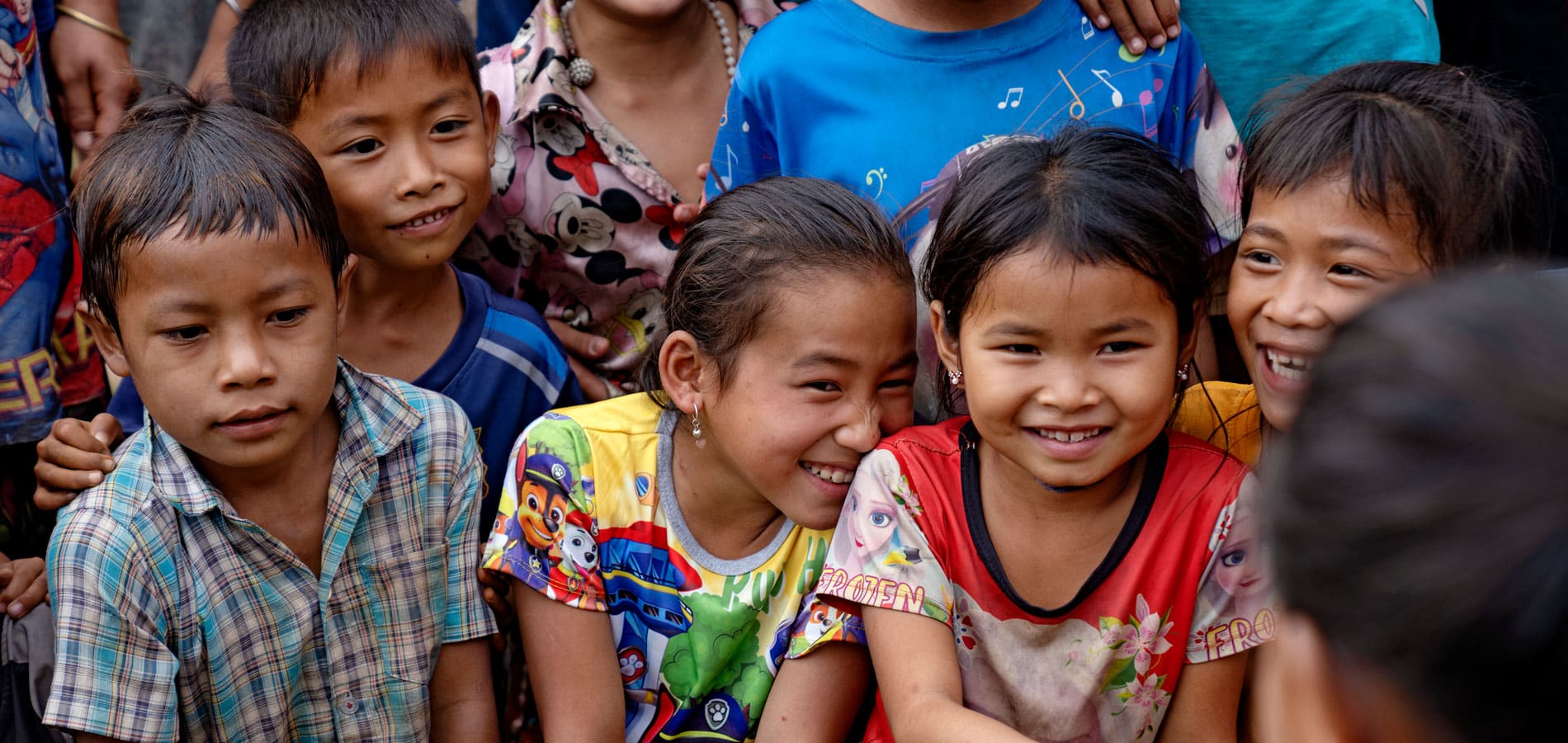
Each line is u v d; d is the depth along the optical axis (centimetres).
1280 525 77
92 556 178
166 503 185
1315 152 172
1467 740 68
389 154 220
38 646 234
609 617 207
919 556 184
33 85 243
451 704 211
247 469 192
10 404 234
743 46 277
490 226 260
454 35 223
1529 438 66
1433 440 68
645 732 208
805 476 193
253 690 192
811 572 205
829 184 197
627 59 262
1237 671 183
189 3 314
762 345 186
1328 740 77
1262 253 180
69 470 202
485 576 210
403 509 202
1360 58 250
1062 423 167
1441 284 77
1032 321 164
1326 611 73
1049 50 230
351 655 200
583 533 204
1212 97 233
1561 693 65
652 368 212
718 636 205
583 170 258
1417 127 170
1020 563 184
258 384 176
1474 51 288
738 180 247
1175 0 230
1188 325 177
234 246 172
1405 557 68
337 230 192
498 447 238
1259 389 184
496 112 246
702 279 193
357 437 197
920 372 229
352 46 214
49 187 243
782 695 197
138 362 177
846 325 183
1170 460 184
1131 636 181
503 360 239
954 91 230
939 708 172
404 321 235
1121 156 172
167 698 181
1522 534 65
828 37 237
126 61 292
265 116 205
